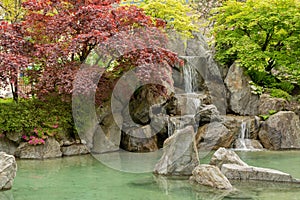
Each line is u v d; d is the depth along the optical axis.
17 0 10.57
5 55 7.23
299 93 10.88
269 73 11.38
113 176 6.09
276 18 10.09
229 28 11.78
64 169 6.65
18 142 7.85
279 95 10.22
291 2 10.52
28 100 8.43
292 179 5.55
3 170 5.23
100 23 7.73
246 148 9.06
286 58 10.57
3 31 7.88
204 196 4.82
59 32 7.85
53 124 8.02
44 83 7.80
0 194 4.98
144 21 8.11
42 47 7.75
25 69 7.72
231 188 5.21
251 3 11.08
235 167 5.84
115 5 10.05
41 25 8.27
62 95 8.26
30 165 6.99
